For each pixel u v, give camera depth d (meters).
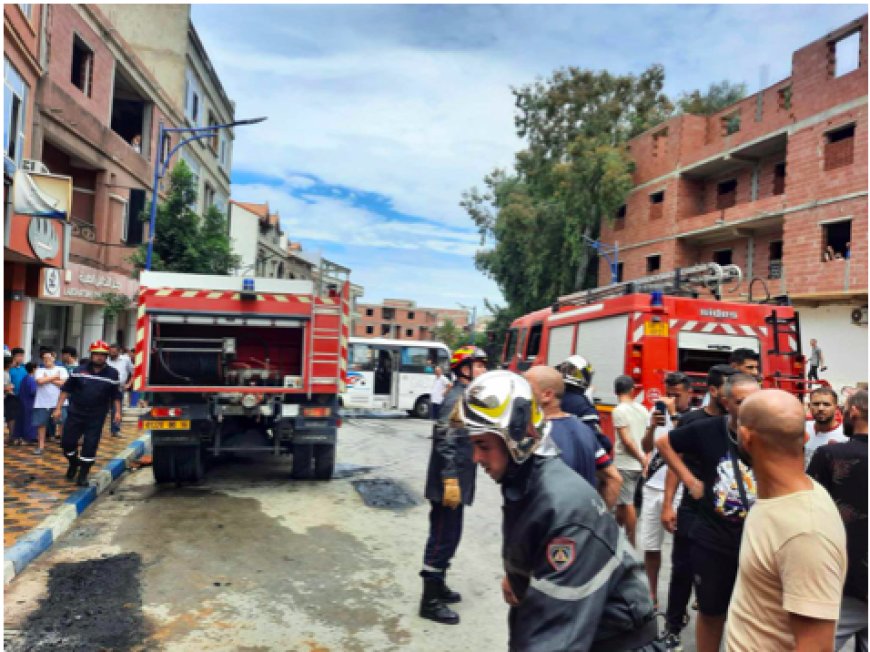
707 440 3.41
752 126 23.72
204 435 8.25
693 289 9.61
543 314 11.11
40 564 5.27
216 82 30.64
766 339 8.13
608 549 1.87
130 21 24.80
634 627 1.94
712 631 3.35
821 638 1.90
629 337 7.87
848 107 19.80
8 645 3.85
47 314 17.33
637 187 30.20
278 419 8.44
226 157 34.34
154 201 15.91
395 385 19.52
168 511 7.07
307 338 8.48
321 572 5.27
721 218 24.88
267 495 7.97
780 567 2.01
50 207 9.88
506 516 2.02
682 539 3.93
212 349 8.58
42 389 9.70
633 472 5.11
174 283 8.34
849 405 3.43
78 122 16.98
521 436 1.92
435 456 4.52
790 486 2.08
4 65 12.42
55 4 15.81
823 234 20.44
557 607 1.78
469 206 36.31
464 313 107.81
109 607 4.45
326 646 3.96
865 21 19.41
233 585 4.92
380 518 7.04
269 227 44.09
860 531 3.13
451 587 5.04
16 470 8.38
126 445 10.86
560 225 30.09
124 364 12.28
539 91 31.58
